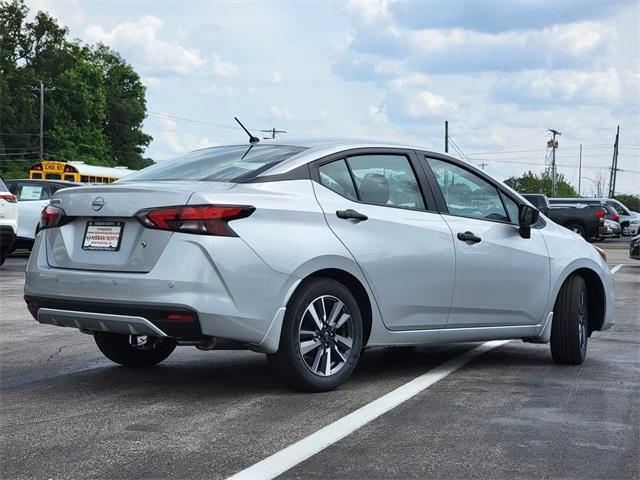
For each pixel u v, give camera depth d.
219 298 5.32
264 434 4.74
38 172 34.75
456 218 6.61
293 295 5.64
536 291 7.00
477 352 7.75
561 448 4.55
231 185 5.61
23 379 6.26
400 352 7.71
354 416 5.16
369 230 6.01
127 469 4.11
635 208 108.81
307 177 5.89
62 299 5.63
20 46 93.50
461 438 4.72
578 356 7.16
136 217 5.41
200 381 6.21
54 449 4.43
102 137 99.50
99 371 6.58
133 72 110.19
